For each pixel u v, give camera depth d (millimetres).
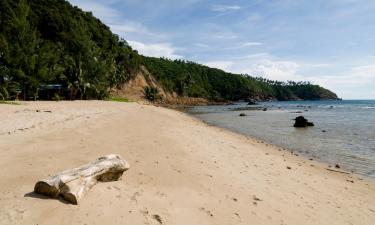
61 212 5625
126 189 7301
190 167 10969
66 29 88250
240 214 7531
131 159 10742
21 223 5125
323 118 53562
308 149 21078
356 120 48625
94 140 13414
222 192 8859
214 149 15914
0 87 43719
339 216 8711
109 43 113938
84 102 51094
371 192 11516
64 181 6109
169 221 6297
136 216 6125
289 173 12875
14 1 64125
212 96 180625
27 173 7750
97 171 6922
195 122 37469
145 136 16547
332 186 11773
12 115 20094
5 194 6180
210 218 6953
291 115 61406
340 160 17484
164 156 12078
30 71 49875
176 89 149250
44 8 91375
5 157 9203
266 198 9078
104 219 5730
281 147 21594
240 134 28203
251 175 11438
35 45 51281
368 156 18672
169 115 41906
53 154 10047
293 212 8391
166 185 8531
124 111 35500
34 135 13289
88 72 66562
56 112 24578
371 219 8789
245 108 100125
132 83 110625
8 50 46500
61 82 63781
